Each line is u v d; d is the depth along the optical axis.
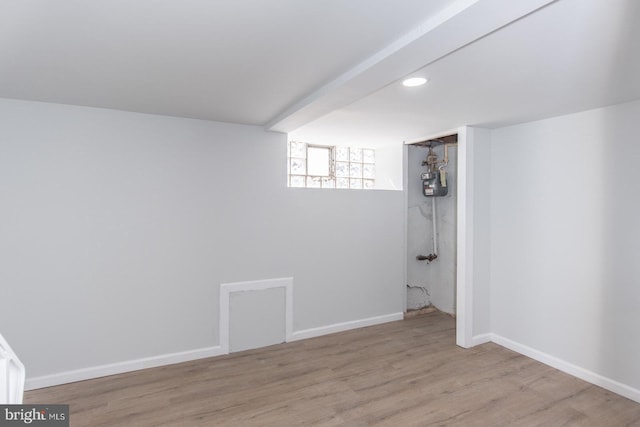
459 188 3.34
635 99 2.40
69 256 2.63
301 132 3.61
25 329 2.52
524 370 2.88
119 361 2.79
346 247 3.79
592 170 2.66
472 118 2.97
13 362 1.28
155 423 2.17
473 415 2.28
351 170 4.52
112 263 2.76
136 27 1.46
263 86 2.19
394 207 4.11
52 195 2.57
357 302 3.88
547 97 2.37
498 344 3.40
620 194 2.51
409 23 1.42
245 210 3.25
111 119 2.73
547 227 2.97
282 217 3.42
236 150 3.19
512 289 3.27
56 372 2.60
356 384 2.66
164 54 1.73
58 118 2.58
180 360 3.00
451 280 4.34
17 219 2.49
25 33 1.51
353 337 3.61
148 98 2.44
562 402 2.42
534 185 3.06
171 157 2.94
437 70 1.91
